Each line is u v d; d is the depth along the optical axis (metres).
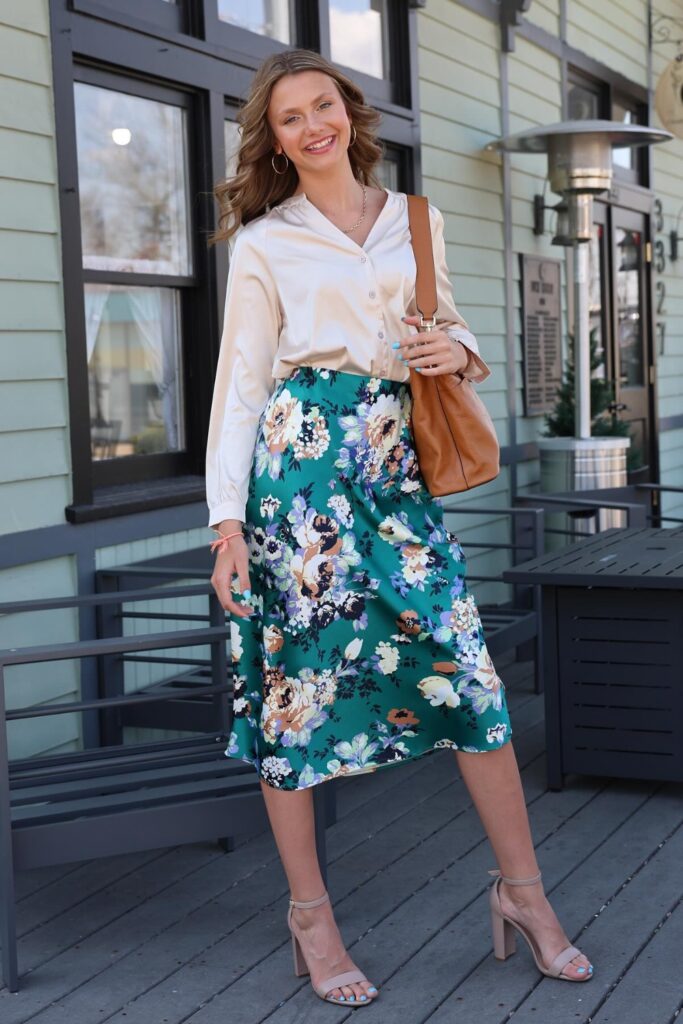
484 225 6.73
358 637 2.45
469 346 2.48
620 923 2.85
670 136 6.49
